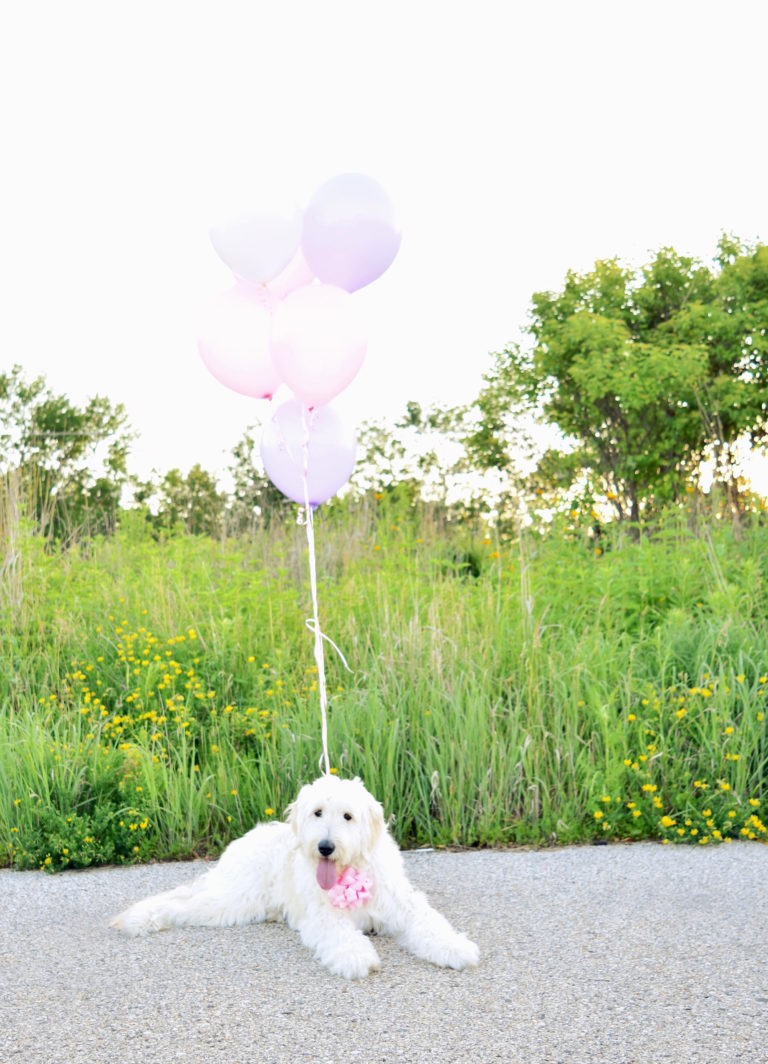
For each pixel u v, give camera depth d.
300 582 10.66
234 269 5.17
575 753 6.59
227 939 4.40
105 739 7.30
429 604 8.55
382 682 7.19
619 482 18.64
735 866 5.35
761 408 18.55
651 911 4.58
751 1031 3.26
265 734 6.96
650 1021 3.36
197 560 10.48
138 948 4.30
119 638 8.74
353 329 5.17
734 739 6.43
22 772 6.47
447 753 6.42
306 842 4.21
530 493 15.48
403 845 6.09
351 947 3.98
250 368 5.50
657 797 6.14
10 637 8.65
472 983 3.77
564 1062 3.08
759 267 19.02
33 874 5.73
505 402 21.09
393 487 18.64
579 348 19.34
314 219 5.14
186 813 6.29
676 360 17.81
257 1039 3.32
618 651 7.86
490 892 4.98
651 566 9.17
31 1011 3.62
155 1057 3.20
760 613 8.38
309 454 5.70
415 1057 3.15
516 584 9.23
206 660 8.15
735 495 13.43
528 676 7.25
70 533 11.88
